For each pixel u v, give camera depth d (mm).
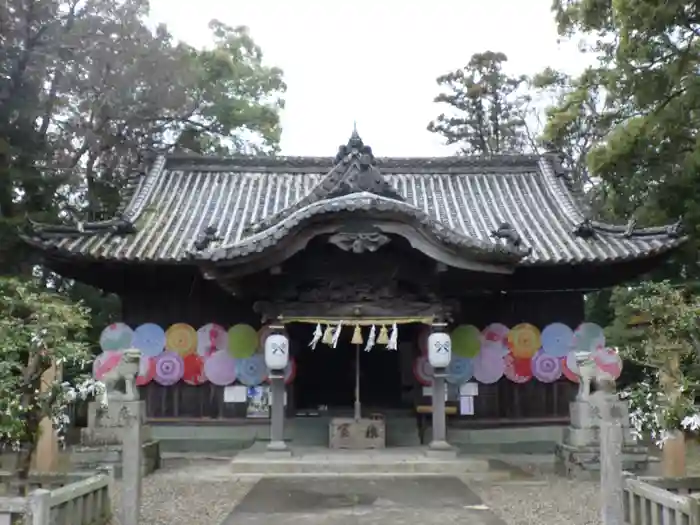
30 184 24547
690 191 21250
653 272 22672
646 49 20016
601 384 13719
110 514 9367
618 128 21516
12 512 7266
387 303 16562
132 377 14922
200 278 18609
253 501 12219
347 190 16406
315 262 16672
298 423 18406
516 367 18766
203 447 18422
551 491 13297
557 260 17344
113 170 30141
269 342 16047
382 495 12727
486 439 18516
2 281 10273
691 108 20484
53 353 9414
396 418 18656
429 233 15438
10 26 24188
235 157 22594
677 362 8680
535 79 31719
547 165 22312
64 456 16359
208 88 33219
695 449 18641
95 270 18141
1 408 8820
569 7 21906
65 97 27047
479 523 10531
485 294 18125
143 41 27906
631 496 8508
